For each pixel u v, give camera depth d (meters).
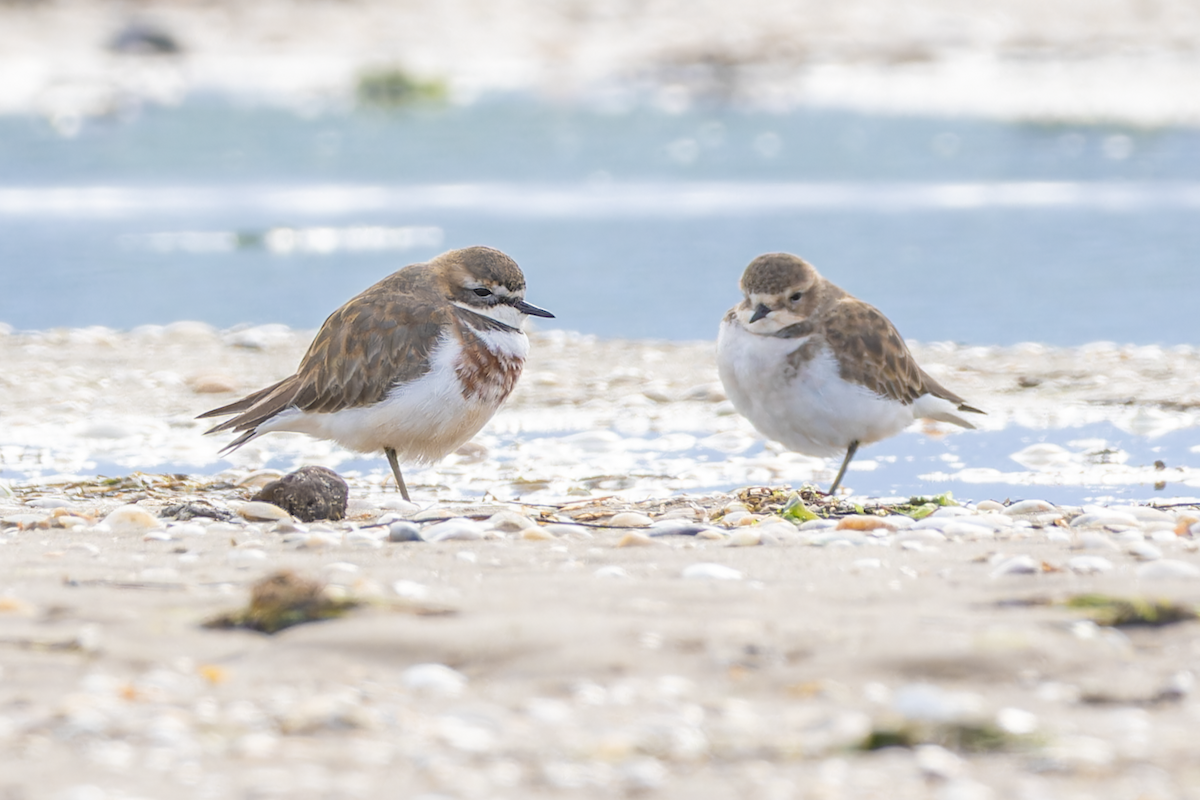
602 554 7.58
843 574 6.92
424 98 41.81
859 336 10.55
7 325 19.34
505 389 10.63
